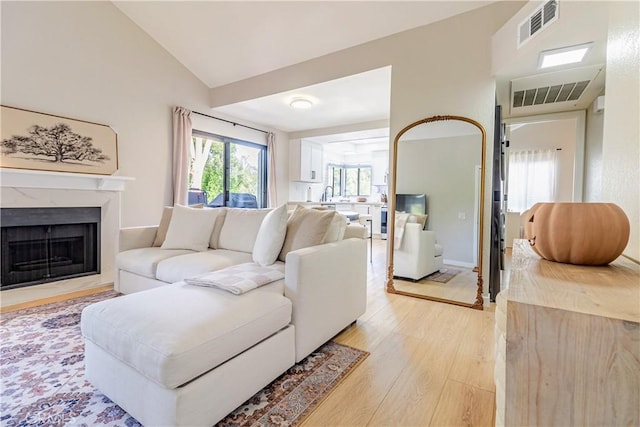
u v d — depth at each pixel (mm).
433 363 1753
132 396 1217
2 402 1377
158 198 4059
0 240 2828
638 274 734
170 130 4180
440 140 2916
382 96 4070
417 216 3074
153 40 3939
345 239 2357
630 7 1053
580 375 508
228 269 1876
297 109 4676
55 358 1746
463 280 2844
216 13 3348
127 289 2721
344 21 3080
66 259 3266
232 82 4453
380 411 1358
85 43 3314
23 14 2883
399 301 2854
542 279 692
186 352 1100
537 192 6719
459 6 2713
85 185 3281
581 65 2352
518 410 543
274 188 5844
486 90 2666
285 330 1596
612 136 1187
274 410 1355
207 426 1169
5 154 2773
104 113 3486
